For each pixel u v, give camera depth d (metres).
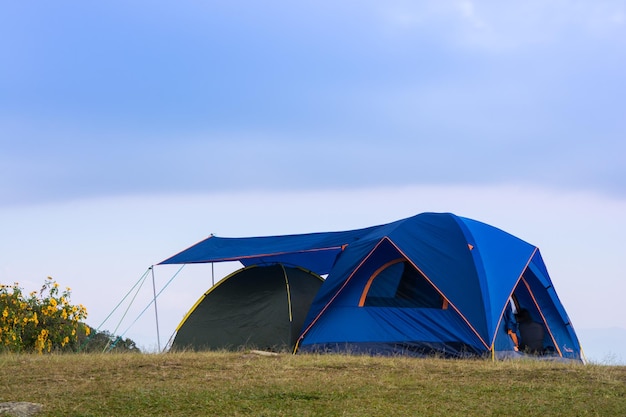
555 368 11.83
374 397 9.23
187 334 17.83
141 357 13.41
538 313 16.86
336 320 15.94
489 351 14.69
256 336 17.17
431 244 16.11
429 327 15.45
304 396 9.20
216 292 18.44
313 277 18.69
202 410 8.52
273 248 17.78
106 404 8.73
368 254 16.00
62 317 17.64
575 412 8.50
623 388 9.92
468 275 15.48
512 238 17.16
